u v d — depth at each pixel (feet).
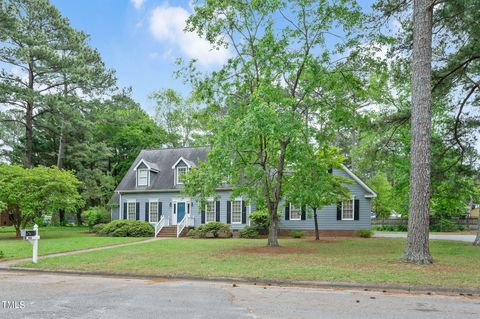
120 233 95.86
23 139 146.72
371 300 27.12
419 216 42.88
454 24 55.31
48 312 23.07
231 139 53.62
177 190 107.45
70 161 141.38
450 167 69.26
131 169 118.11
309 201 62.49
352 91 62.08
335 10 56.95
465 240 84.84
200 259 47.80
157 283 34.19
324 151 73.31
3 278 37.24
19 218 90.27
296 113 55.26
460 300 27.35
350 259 47.01
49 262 45.57
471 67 58.54
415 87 43.83
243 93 61.21
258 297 27.89
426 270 37.86
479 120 63.77
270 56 57.26
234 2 58.85
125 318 21.71
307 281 33.17
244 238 92.63
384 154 71.92
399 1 54.13
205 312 23.18
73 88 132.26
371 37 57.00
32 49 113.39
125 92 159.74
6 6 111.86
